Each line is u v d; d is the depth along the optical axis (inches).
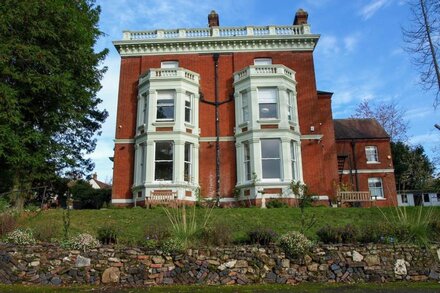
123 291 280.8
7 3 580.7
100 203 1138.0
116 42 878.4
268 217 497.0
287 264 326.0
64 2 677.9
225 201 786.2
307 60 874.8
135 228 440.8
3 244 330.3
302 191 716.0
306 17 951.6
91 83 789.9
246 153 797.2
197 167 799.1
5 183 652.1
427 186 1378.0
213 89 862.5
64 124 757.3
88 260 322.7
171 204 689.0
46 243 339.9
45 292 275.4
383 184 1089.4
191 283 314.0
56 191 928.3
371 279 322.0
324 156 869.2
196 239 351.6
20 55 589.9
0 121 563.2
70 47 676.1
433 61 710.5
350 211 524.7
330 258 329.7
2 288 290.7
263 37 871.7
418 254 335.0
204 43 882.8
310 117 836.6
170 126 789.9
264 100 815.1
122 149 829.8
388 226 366.9
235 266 322.7
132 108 855.1
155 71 826.2
